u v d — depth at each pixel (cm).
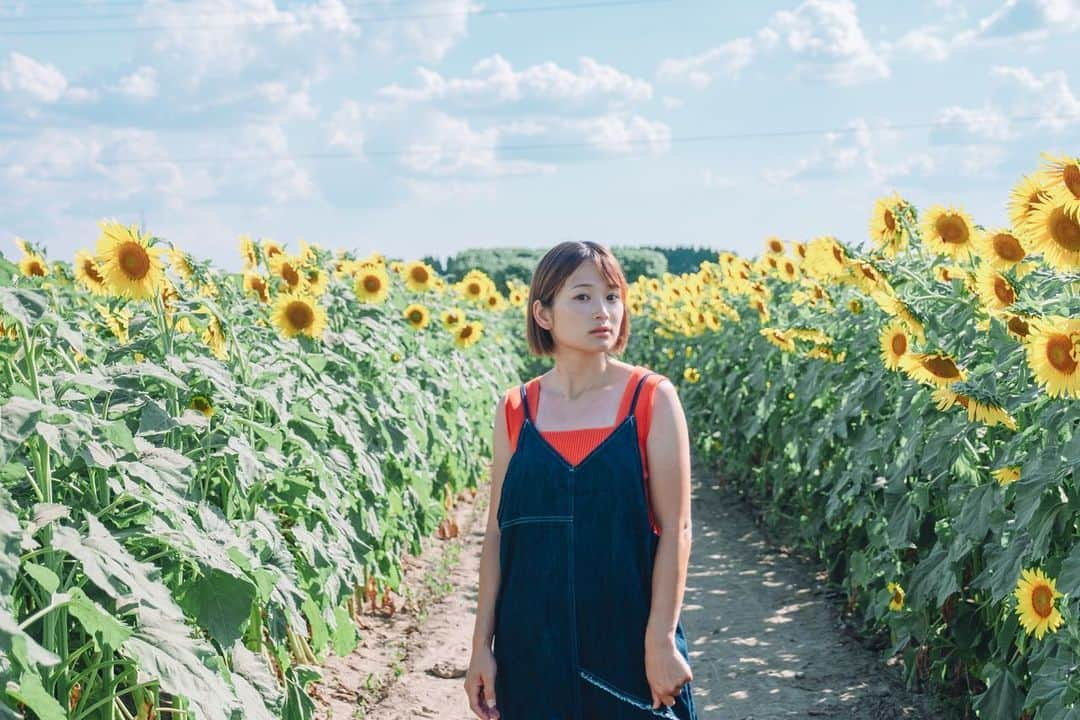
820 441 582
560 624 234
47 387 283
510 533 243
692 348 1190
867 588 566
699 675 530
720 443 1045
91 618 242
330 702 488
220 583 305
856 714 473
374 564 554
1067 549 361
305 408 461
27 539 224
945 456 414
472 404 927
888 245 534
